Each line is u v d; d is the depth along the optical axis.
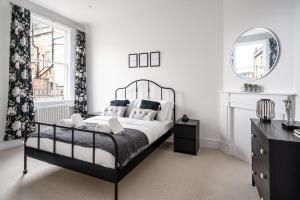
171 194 1.88
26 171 2.29
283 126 1.59
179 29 3.49
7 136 3.01
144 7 3.51
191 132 2.97
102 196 1.84
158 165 2.57
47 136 2.11
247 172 2.36
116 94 4.17
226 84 3.03
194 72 3.40
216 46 3.21
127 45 4.00
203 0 3.21
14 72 3.04
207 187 2.01
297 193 1.24
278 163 1.26
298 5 2.11
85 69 4.40
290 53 2.24
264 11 2.48
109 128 2.08
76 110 4.25
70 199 1.79
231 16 2.90
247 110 2.65
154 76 3.75
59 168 2.43
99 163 1.75
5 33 3.04
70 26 4.11
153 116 3.13
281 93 2.20
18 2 3.13
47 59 3.91
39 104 3.57
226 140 3.04
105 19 4.08
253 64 2.62
